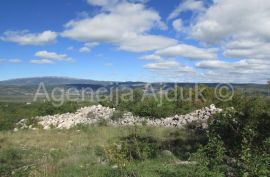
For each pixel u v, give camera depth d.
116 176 13.14
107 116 35.84
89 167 15.05
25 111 42.88
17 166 16.73
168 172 13.09
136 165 14.38
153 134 25.53
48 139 26.23
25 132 32.66
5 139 27.55
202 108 33.75
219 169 11.82
